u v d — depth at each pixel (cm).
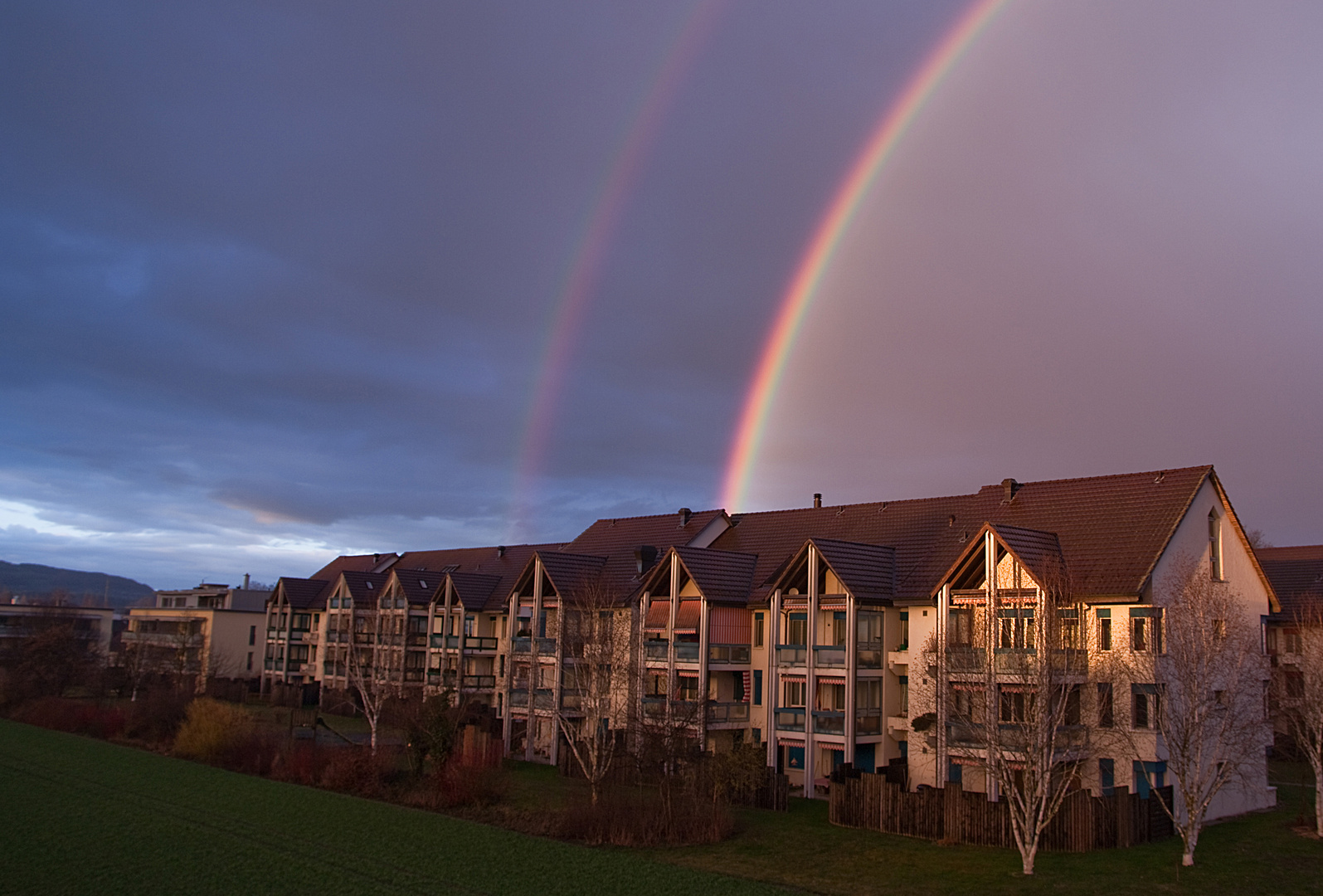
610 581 6191
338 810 4153
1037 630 3609
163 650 9731
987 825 3578
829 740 4666
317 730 6581
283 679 9712
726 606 5288
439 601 7944
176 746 5803
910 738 4462
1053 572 3781
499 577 7762
